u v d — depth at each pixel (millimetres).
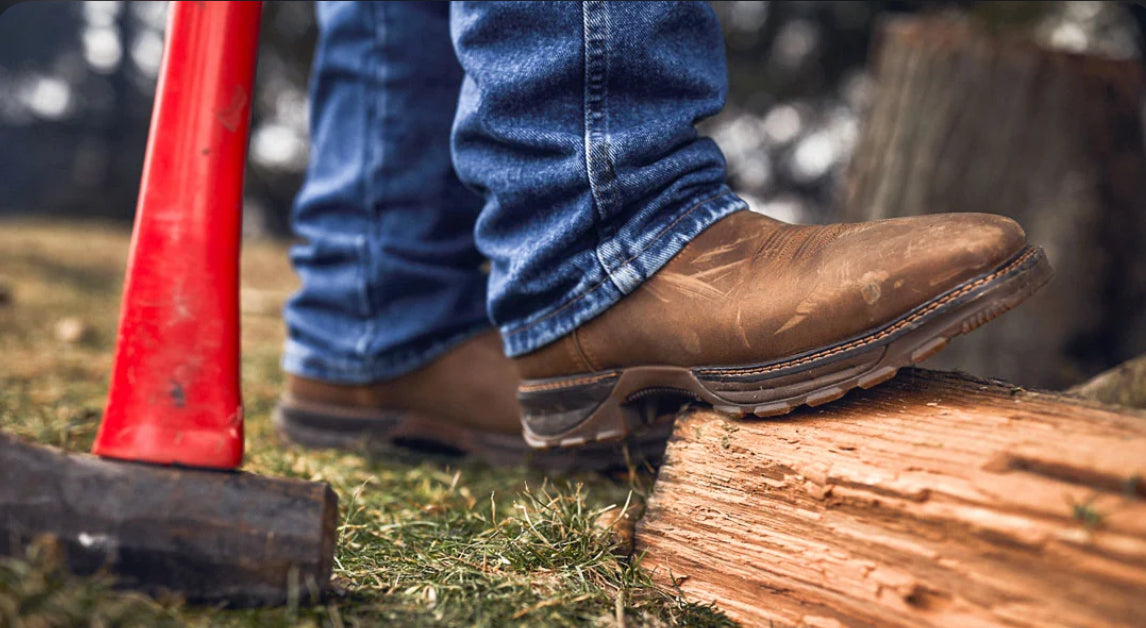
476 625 781
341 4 1564
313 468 1423
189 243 786
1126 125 2711
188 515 715
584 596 868
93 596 660
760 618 884
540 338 1117
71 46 11805
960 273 833
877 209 2928
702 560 951
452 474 1476
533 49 1040
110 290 3887
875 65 3258
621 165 1019
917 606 767
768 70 7543
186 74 807
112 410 760
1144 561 656
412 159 1546
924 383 926
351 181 1562
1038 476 727
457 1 1116
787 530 880
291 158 10016
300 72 8594
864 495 812
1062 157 2682
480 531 1129
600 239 1055
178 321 772
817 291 898
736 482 943
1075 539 685
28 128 11656
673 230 1035
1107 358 2660
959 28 2885
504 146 1079
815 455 877
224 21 814
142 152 11312
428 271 1540
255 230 10141
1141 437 722
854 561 815
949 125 2779
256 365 2572
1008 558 717
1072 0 4141
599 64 1021
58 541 688
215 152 804
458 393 1552
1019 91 2705
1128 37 4172
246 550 725
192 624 699
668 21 1052
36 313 3004
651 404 1140
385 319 1564
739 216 1042
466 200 1598
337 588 818
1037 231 2701
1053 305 2635
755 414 978
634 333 1054
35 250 4578
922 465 792
